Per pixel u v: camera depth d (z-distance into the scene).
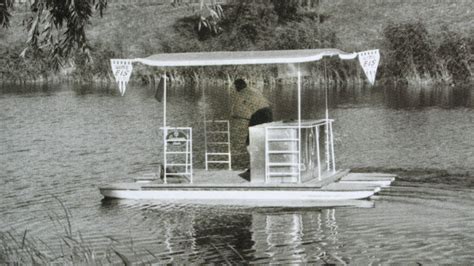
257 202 26.05
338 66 75.75
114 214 25.09
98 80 87.44
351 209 25.05
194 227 23.23
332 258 20.00
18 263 18.86
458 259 19.67
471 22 92.44
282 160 26.64
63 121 53.22
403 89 70.50
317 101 62.06
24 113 58.47
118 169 34.59
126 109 59.75
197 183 26.91
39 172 33.97
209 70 78.19
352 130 44.91
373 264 19.45
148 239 22.02
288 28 87.94
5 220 24.97
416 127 45.53
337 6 100.88
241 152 34.25
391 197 26.53
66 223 24.25
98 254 20.61
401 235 21.83
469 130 43.72
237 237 22.09
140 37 97.38
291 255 20.31
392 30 76.31
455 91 67.69
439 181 29.56
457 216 23.88
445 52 74.50
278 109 57.06
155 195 26.77
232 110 29.48
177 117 53.59
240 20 88.81
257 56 26.66
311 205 25.67
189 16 100.19
